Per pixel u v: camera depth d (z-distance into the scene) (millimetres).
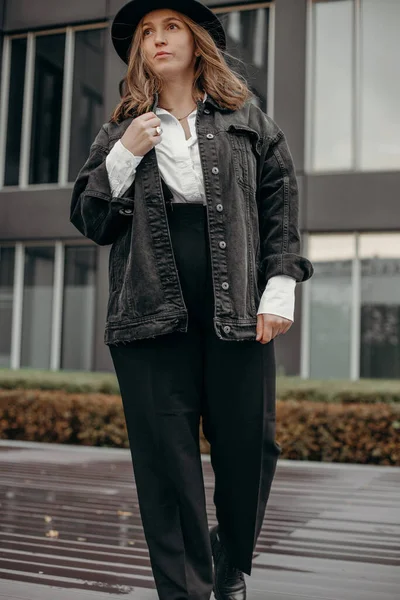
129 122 1890
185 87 1886
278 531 3494
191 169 1789
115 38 1964
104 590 2418
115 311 1817
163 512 1778
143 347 1789
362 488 4816
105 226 1821
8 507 4078
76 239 10898
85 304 10891
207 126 1826
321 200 9711
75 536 3324
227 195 1788
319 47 10016
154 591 2410
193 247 1784
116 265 1846
